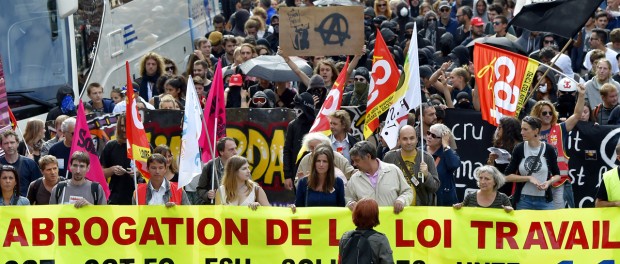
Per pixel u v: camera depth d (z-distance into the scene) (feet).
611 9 108.78
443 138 68.49
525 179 68.49
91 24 102.22
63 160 74.33
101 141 76.28
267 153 75.46
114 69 105.70
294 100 75.61
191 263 64.49
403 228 64.13
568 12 77.77
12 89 95.25
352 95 81.71
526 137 68.39
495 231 64.13
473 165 75.20
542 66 82.38
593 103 83.66
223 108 69.15
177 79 87.40
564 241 64.03
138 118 65.57
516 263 64.13
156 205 64.28
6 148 71.56
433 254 64.18
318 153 64.64
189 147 64.13
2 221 63.98
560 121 77.77
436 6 125.08
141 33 111.14
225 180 65.10
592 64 89.97
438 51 106.11
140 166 67.15
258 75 85.97
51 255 64.13
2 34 95.50
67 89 89.66
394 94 67.56
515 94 75.36
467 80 84.58
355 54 82.64
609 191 65.46
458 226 64.13
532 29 78.64
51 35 97.76
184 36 119.96
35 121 79.30
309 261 64.34
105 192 67.62
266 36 111.24
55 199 66.23
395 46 98.48
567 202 70.23
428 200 66.69
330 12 82.48
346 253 57.11
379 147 72.74
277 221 64.28
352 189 65.10
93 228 64.28
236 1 133.08
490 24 108.58
